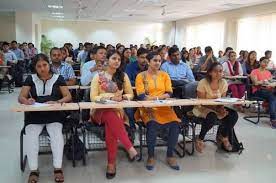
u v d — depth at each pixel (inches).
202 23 546.0
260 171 122.6
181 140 156.9
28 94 117.3
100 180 111.5
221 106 137.2
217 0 359.9
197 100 126.9
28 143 106.9
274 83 199.5
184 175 117.3
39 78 118.1
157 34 775.7
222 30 483.2
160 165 126.2
